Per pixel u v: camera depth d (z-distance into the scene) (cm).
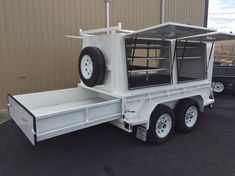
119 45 373
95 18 734
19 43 624
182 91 458
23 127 334
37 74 662
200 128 514
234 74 828
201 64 516
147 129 403
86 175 330
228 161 372
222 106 698
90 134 470
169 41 434
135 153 394
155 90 411
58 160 370
